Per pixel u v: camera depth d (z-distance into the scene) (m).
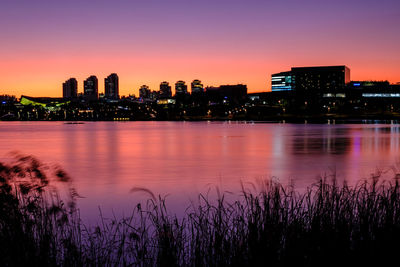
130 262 5.82
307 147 36.41
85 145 41.66
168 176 19.16
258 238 5.04
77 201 12.73
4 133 75.38
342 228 5.18
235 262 4.76
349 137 51.81
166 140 48.94
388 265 4.73
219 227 5.48
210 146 38.66
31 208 5.23
